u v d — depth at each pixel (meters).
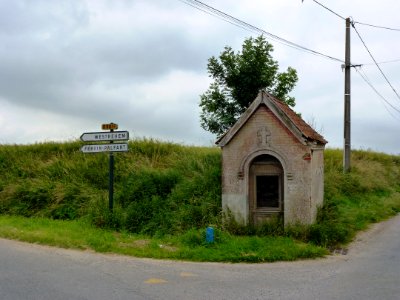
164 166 17.88
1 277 8.10
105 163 18.45
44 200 16.77
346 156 22.03
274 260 10.23
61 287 7.55
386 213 17.98
